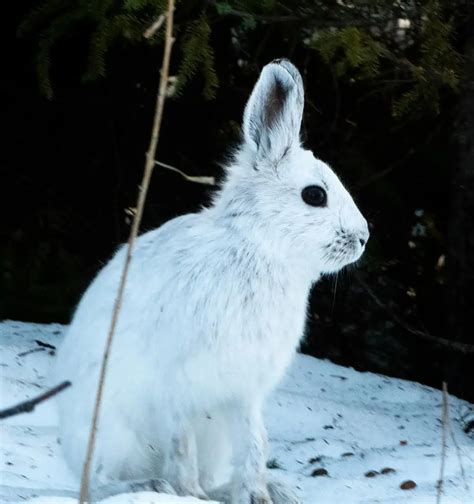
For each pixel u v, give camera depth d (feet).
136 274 19.63
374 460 23.98
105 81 39.52
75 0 31.65
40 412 25.46
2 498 19.36
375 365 39.32
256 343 18.97
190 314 18.81
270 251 19.16
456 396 34.68
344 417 28.12
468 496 21.18
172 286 19.04
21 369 28.09
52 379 21.18
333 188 19.65
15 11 38.81
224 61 38.96
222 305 18.80
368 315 39.17
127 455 19.53
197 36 29.58
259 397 19.40
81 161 40.34
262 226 19.24
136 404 19.31
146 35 15.35
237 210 19.47
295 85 19.94
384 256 38.29
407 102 30.78
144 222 40.19
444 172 38.40
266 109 20.06
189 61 29.68
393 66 34.42
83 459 19.49
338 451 25.50
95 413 14.94
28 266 38.06
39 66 32.12
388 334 39.22
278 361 19.30
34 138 40.14
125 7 28.32
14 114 40.01
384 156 39.09
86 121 40.14
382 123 38.88
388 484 22.27
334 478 22.97
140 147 40.32
